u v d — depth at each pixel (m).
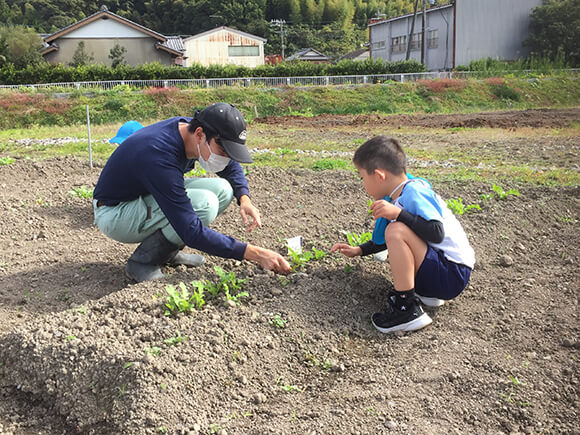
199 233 3.17
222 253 3.27
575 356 2.72
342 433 2.29
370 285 3.51
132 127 5.32
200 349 2.76
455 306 3.31
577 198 5.14
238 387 2.63
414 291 3.12
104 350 2.68
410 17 43.34
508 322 3.09
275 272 3.61
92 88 24.36
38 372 2.70
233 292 3.37
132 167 3.13
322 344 2.96
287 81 28.88
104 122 21.77
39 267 4.09
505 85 27.34
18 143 12.03
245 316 3.08
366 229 4.53
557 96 27.38
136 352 2.66
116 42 39.41
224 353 2.78
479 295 3.43
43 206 5.56
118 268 4.05
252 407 2.52
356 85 26.50
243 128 3.04
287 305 3.22
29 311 3.38
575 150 9.42
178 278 3.50
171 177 3.07
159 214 3.45
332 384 2.67
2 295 3.60
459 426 2.30
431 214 2.85
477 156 9.25
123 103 22.72
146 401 2.42
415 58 43.41
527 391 2.48
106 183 3.39
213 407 2.51
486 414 2.37
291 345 2.94
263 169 6.72
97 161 7.84
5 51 30.84
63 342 2.77
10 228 4.93
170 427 2.35
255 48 49.22
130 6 85.94
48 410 2.64
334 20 96.75
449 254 2.98
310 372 2.79
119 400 2.48
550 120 15.85
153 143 3.09
